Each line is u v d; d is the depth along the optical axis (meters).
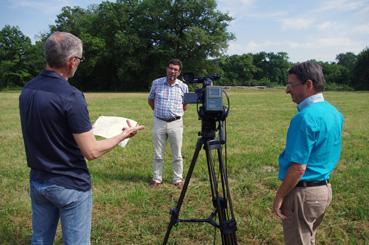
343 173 7.58
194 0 61.97
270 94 43.78
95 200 5.98
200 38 60.69
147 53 63.44
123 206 5.79
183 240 4.76
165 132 6.77
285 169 3.08
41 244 3.11
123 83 64.94
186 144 10.62
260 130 13.69
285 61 114.50
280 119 17.20
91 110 21.72
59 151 2.86
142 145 10.50
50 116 2.79
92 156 2.90
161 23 63.50
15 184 6.90
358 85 71.69
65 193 2.90
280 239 4.80
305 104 3.05
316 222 3.36
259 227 5.06
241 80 102.69
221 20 64.12
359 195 6.24
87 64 62.34
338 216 5.48
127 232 4.93
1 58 72.44
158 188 6.75
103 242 4.69
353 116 18.97
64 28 70.12
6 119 16.73
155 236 4.86
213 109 3.58
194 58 62.56
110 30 64.19
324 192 3.09
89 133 2.88
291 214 3.14
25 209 5.61
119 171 7.82
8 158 8.94
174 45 63.50
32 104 2.82
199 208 5.75
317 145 2.98
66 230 3.00
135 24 63.59
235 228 3.71
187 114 19.11
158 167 6.90
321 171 3.06
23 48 72.44
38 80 2.89
